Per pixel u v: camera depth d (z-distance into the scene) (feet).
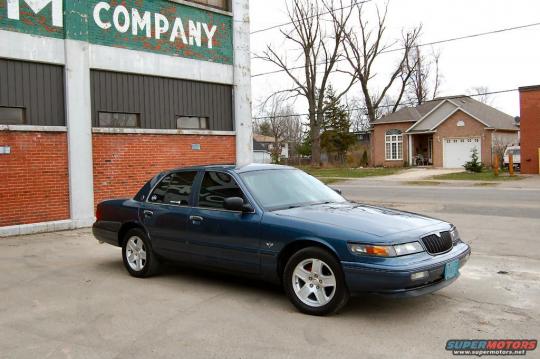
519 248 29.60
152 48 44.88
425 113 145.79
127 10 43.06
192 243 21.36
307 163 194.49
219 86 51.26
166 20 45.96
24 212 37.50
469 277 22.81
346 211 19.34
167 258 22.74
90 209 40.88
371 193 75.00
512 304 18.81
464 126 130.93
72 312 18.72
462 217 43.73
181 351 14.83
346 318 17.37
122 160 43.06
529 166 98.48
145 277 23.72
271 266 18.75
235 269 20.04
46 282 23.26
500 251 28.81
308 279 17.88
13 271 25.54
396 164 149.38
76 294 21.18
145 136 44.68
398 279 15.94
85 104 40.37
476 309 18.22
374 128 153.99
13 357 14.62
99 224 26.00
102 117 42.11
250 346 15.08
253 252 19.21
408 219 18.67
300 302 17.94
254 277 19.61
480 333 15.83
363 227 17.29
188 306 19.16
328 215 18.57
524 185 80.43
